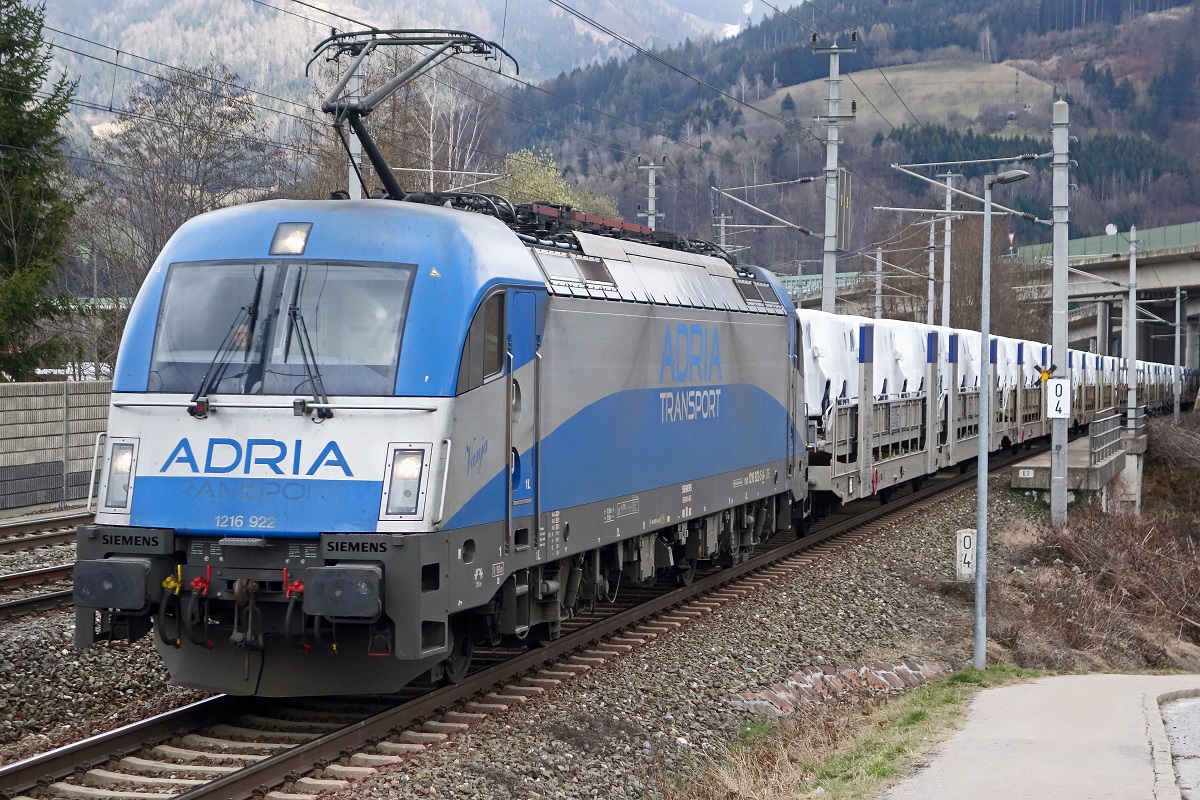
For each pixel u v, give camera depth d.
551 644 12.53
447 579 9.28
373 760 8.89
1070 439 46.09
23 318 28.80
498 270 10.29
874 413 23.95
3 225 29.62
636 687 11.99
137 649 11.77
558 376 11.41
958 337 30.72
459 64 52.31
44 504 22.11
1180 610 24.95
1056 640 19.34
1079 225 125.19
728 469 16.27
